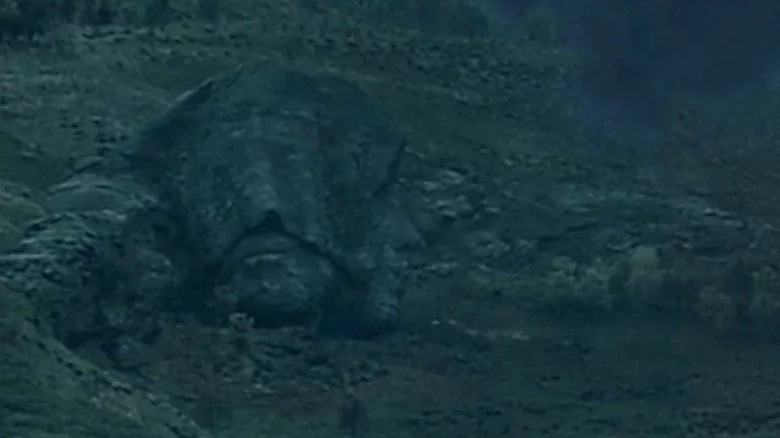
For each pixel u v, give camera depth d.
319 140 63.06
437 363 57.16
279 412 51.62
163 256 57.69
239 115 62.09
